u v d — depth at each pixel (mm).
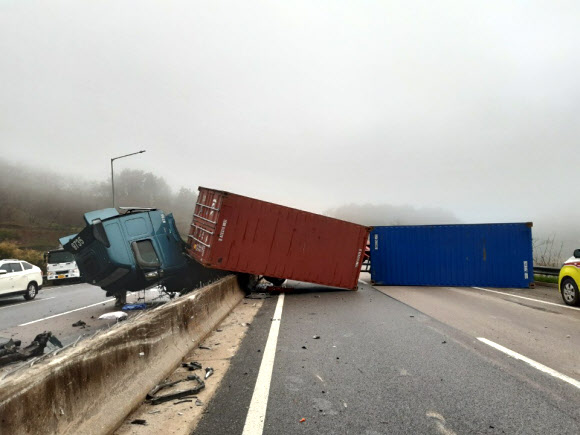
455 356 6402
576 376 5348
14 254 36500
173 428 3812
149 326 5133
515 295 15273
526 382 5109
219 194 13930
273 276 15164
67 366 3166
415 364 5957
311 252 15781
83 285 27500
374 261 19609
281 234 15164
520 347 6992
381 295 15422
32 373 2809
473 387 4934
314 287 18625
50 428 2842
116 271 12586
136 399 4258
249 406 4371
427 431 3746
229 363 6062
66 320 11617
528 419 3984
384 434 3693
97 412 3510
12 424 2480
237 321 9750
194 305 7516
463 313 10836
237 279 14133
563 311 11141
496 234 18797
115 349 4082
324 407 4344
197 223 15906
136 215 13133
